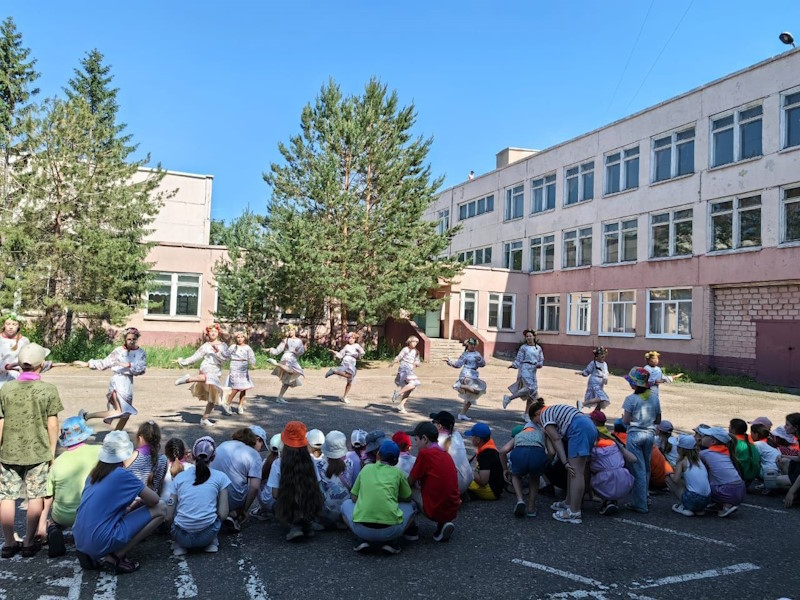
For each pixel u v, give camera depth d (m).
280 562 4.91
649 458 6.85
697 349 23.25
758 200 21.44
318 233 20.25
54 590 4.27
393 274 21.73
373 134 22.50
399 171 22.48
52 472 4.98
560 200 30.94
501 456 7.18
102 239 18.03
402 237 21.91
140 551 5.10
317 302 22.23
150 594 4.24
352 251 20.84
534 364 11.80
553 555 5.21
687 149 24.41
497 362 27.00
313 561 4.95
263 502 5.88
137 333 8.54
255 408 12.16
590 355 28.38
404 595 4.31
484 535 5.72
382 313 22.23
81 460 5.08
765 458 7.57
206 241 28.94
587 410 14.16
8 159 18.28
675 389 19.20
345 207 21.28
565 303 30.23
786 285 20.55
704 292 23.12
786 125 20.75
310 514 5.34
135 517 4.68
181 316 23.58
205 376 10.01
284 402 13.07
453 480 5.46
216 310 24.00
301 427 5.48
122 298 19.89
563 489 7.11
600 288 28.09
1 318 17.17
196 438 9.07
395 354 25.97
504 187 35.16
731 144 22.59
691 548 5.47
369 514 5.02
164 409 11.62
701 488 6.40
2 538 5.24
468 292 31.03
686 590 4.52
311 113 22.56
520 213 33.97
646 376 6.68
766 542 5.69
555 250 31.09
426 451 5.51
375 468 5.24
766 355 21.08
